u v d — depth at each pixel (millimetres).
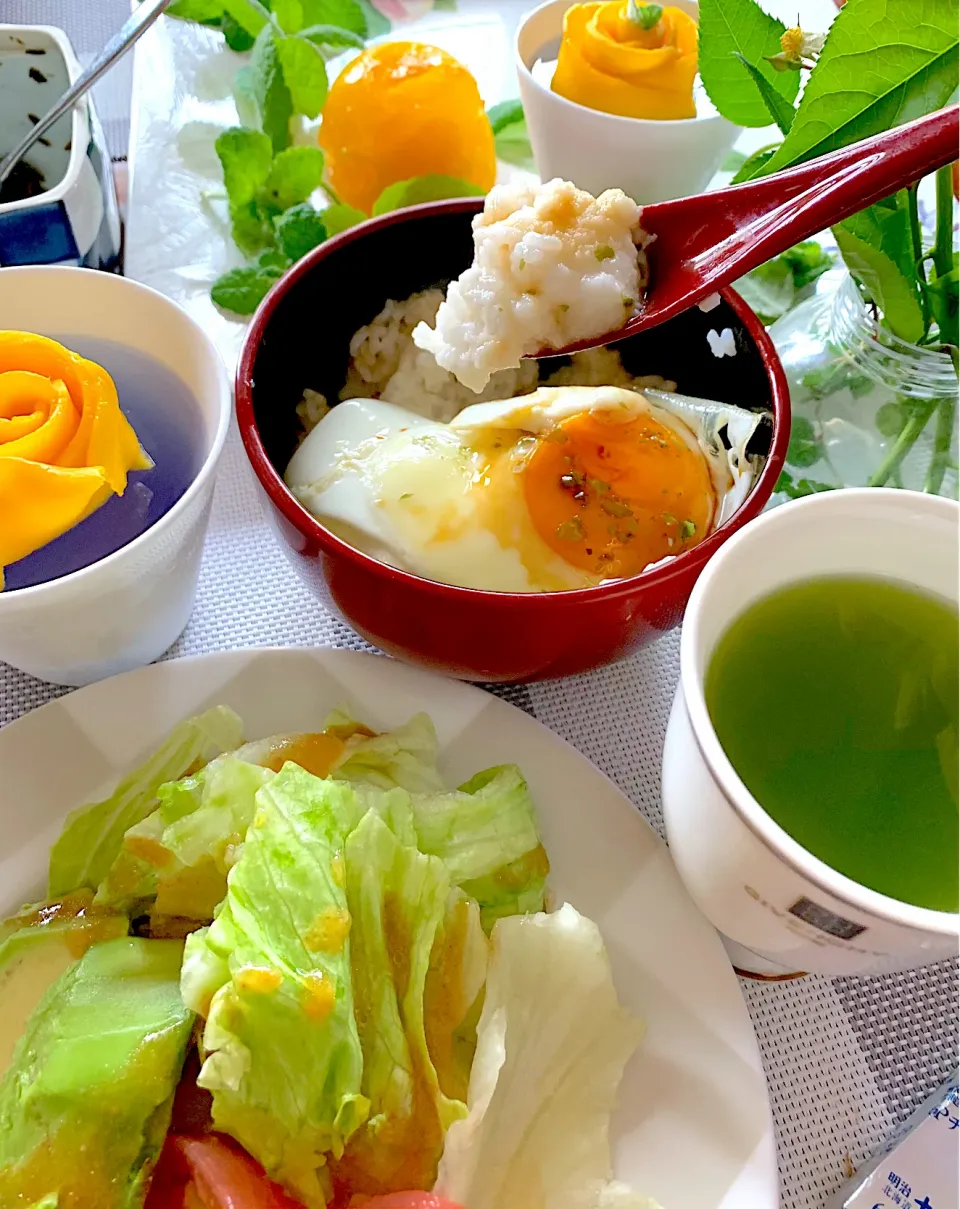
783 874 166
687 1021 208
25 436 206
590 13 321
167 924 213
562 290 220
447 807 219
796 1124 207
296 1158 185
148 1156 187
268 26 371
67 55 302
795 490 267
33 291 237
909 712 201
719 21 236
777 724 200
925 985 224
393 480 241
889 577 211
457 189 328
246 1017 182
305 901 193
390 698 242
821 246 349
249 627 269
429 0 438
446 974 206
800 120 207
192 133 380
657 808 247
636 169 323
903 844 188
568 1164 193
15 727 230
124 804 224
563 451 240
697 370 264
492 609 201
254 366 231
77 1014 193
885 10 188
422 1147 191
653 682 266
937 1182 186
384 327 280
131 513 231
